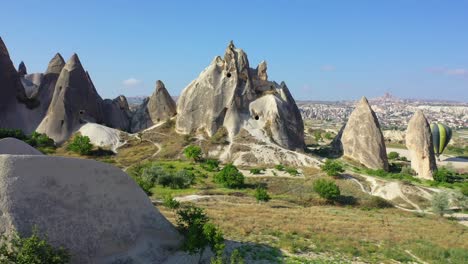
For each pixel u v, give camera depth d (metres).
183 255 23.72
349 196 52.31
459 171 80.50
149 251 23.11
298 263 24.89
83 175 22.16
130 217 23.41
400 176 67.00
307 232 32.28
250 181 57.47
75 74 81.81
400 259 27.91
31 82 99.06
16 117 80.44
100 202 22.36
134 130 93.06
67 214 20.88
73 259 20.27
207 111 80.88
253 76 92.00
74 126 79.06
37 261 17.77
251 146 73.12
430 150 70.94
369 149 75.19
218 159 70.81
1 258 17.83
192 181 54.09
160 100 93.44
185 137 77.62
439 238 34.12
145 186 46.62
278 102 82.75
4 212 19.11
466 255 29.11
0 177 19.66
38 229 19.62
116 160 68.00
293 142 80.38
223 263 22.06
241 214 36.91
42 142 72.56
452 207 50.59
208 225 23.69
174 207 37.09
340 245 29.48
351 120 79.44
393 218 42.28
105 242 21.69
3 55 80.94
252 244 27.78
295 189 54.78
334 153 81.75
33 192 20.22
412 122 73.00
